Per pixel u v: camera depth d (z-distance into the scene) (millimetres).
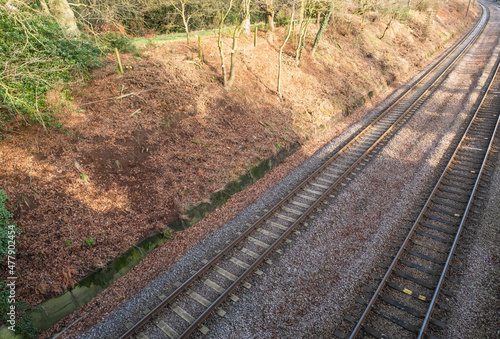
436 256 8500
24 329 6902
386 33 32531
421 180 11938
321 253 8930
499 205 9984
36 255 8148
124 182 10812
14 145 9852
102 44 14289
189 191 11617
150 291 8172
